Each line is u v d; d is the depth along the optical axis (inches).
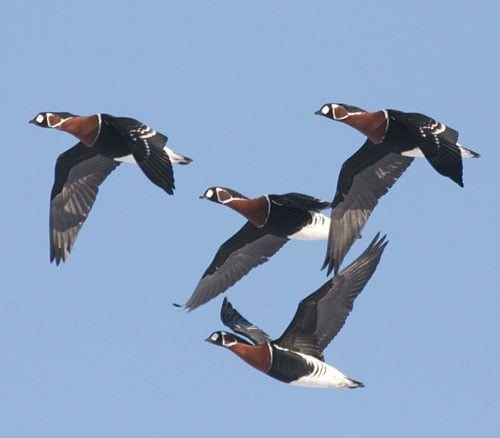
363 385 834.2
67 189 1015.6
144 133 901.8
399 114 878.4
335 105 898.1
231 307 904.3
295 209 933.8
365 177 916.6
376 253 831.7
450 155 848.3
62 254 1007.6
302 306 831.7
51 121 936.9
